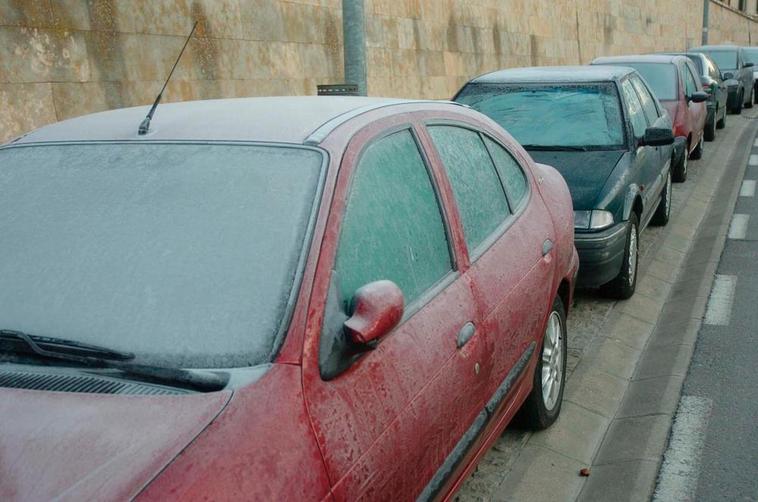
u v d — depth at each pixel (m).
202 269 2.14
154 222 2.29
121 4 7.83
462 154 3.23
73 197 2.44
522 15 18.55
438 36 14.70
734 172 11.93
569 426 4.02
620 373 4.71
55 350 2.06
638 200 6.14
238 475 1.66
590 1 23.80
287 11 10.30
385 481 2.08
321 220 2.18
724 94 17.53
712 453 3.70
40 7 7.00
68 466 1.64
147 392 1.89
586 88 6.90
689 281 6.52
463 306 2.68
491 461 3.67
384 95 13.15
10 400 1.87
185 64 8.66
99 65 7.59
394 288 2.07
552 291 3.66
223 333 2.00
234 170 2.37
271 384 1.86
